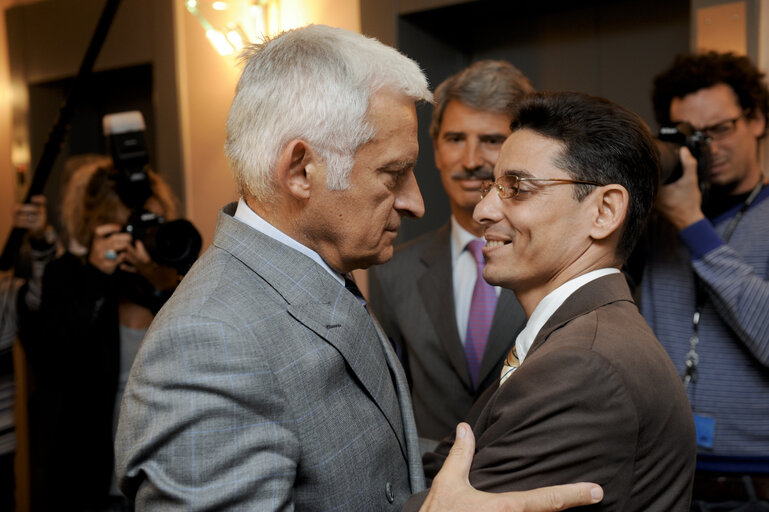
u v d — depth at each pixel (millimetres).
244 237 918
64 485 1601
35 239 2000
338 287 941
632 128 979
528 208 979
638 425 822
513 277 1011
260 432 811
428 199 2227
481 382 1441
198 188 2547
